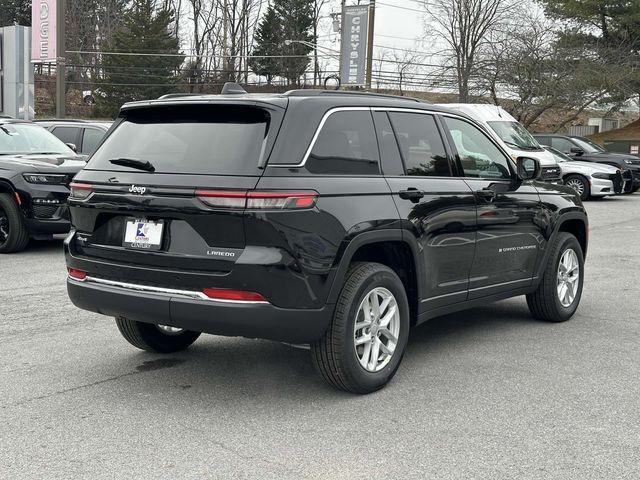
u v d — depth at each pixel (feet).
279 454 12.72
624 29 131.44
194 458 12.55
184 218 14.23
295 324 14.16
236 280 13.70
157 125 15.71
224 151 14.39
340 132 15.48
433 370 17.62
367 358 15.65
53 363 17.89
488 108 55.52
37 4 92.12
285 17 233.35
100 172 15.71
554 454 12.78
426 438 13.44
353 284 15.07
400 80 150.10
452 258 17.94
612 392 16.08
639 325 22.31
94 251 15.62
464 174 18.72
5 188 33.42
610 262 34.53
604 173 68.03
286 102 14.73
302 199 14.05
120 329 18.07
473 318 23.20
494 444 13.20
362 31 117.19
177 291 14.32
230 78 207.51
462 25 141.79
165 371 17.37
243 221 13.66
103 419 14.33
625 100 131.95
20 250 34.30
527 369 17.74
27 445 13.06
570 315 22.90
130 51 186.60
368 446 13.07
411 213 16.42
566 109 121.29
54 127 45.55
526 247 20.76
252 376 17.06
